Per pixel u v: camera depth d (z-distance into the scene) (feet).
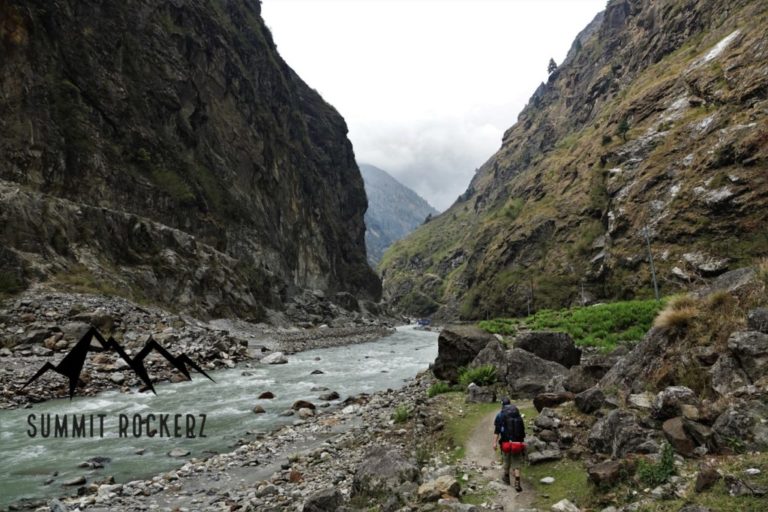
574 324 112.16
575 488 29.12
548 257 382.63
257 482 42.70
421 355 155.63
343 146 560.61
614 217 314.55
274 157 347.56
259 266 269.03
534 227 416.05
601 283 313.53
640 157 334.65
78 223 155.12
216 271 203.51
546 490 30.01
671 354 37.52
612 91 576.20
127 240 172.35
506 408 32.91
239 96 319.47
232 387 92.12
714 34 379.14
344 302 390.01
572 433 36.45
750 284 36.52
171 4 270.05
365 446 49.21
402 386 93.25
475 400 56.90
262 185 319.68
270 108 379.14
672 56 438.40
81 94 189.26
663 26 499.92
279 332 208.85
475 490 31.14
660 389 36.47
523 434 31.73
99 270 148.56
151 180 209.87
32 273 127.44
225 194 263.29
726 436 26.32
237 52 342.85
